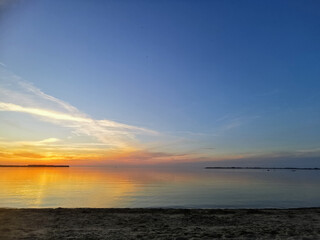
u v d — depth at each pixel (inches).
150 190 1524.4
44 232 383.6
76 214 543.5
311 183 2308.1
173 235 370.9
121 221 477.7
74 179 2652.6
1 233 373.1
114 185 1883.6
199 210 625.3
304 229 420.5
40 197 1144.8
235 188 1721.2
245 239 354.0
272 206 934.4
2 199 1071.0
